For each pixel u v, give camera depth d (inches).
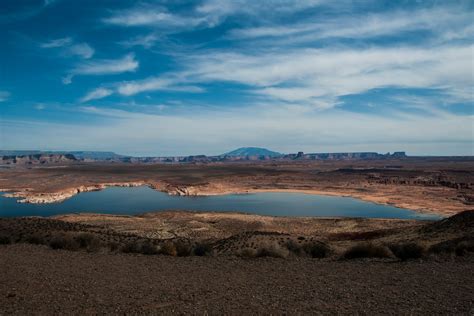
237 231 1873.8
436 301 477.4
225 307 467.8
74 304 487.2
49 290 549.6
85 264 731.4
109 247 946.7
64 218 2212.1
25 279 611.2
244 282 588.4
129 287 564.1
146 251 883.4
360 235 1531.7
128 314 448.8
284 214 2987.2
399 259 757.3
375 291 525.3
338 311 449.4
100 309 466.9
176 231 1807.3
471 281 564.7
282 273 645.9
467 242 807.7
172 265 722.8
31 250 888.9
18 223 1314.0
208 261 762.2
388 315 434.6
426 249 805.9
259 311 452.8
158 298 508.1
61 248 926.4
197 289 550.3
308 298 499.5
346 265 701.9
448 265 671.8
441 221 1369.3
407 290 526.3
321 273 639.8
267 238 1139.3
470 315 429.4
